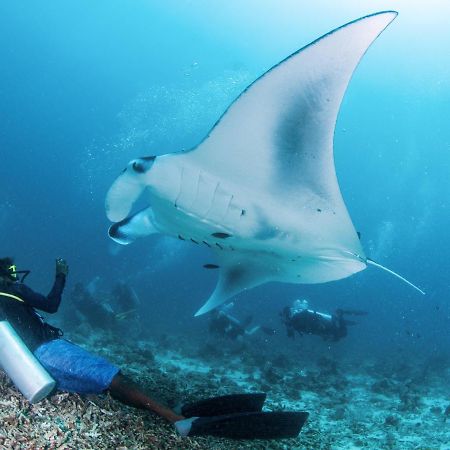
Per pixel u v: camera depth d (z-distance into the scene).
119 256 24.86
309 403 5.76
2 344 2.40
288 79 2.76
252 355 8.52
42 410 2.45
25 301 2.72
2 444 2.05
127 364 5.79
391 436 4.48
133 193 3.20
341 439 4.18
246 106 2.85
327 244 3.53
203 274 25.19
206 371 7.14
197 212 3.26
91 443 2.27
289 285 24.56
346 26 2.58
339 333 7.88
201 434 2.73
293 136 2.96
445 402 6.63
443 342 15.29
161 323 12.52
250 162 3.06
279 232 3.45
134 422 2.61
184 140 37.22
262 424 2.86
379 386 7.26
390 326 20.27
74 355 2.71
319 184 3.17
